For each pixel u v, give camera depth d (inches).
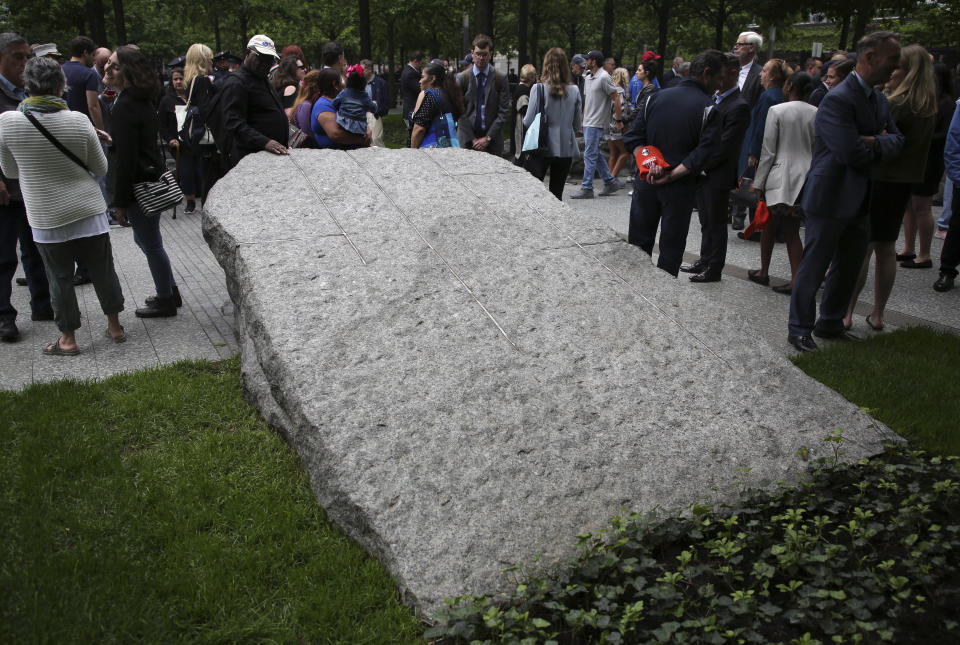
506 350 156.6
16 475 142.3
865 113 197.9
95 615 107.9
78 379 191.6
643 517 128.0
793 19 1143.6
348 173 214.7
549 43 1695.4
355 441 132.2
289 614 111.5
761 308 257.4
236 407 176.6
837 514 131.3
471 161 235.0
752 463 143.0
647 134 231.8
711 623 102.0
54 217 197.5
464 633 102.7
